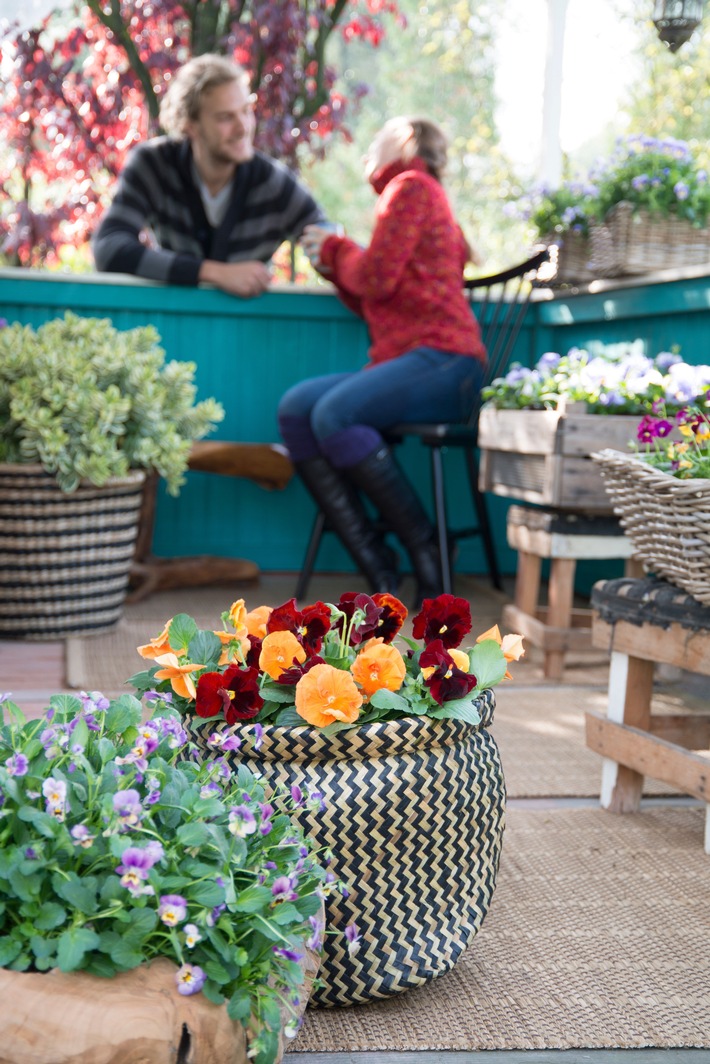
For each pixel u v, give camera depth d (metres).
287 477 3.63
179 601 3.43
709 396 2.30
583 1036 1.16
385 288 3.25
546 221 3.50
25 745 1.00
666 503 1.62
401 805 1.15
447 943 1.20
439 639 1.23
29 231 4.98
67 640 2.89
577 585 3.78
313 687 1.13
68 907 0.92
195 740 1.20
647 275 3.19
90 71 5.07
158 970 0.91
